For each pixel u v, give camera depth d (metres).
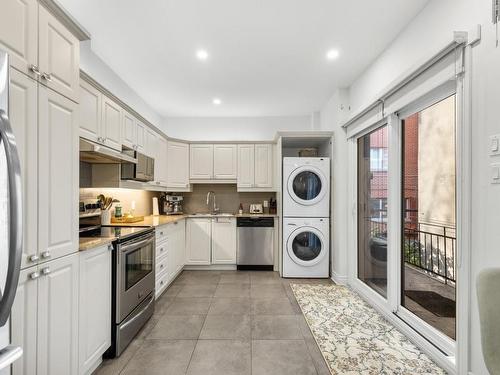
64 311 1.43
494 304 1.08
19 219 0.88
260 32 2.35
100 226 2.58
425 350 1.96
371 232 3.06
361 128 2.98
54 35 1.38
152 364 1.84
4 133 0.86
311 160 3.82
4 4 1.08
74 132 1.55
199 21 2.20
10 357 0.90
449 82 1.72
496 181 1.38
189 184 4.64
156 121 4.60
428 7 1.95
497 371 1.02
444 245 2.61
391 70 2.49
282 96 3.89
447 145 2.48
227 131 4.90
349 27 2.27
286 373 1.75
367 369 1.78
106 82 2.96
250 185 4.59
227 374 1.74
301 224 3.83
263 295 3.16
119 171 2.72
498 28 1.37
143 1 1.96
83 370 1.60
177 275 3.94
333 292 3.24
